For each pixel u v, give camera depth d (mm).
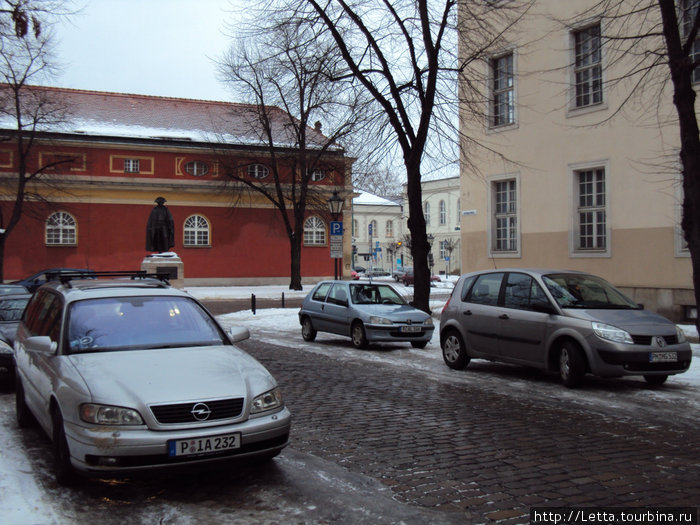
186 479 5125
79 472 4738
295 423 7105
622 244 17109
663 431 6695
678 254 15883
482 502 4594
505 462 5590
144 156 41188
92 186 39688
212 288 40781
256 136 42188
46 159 38625
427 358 12367
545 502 4594
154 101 47500
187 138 42562
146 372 5016
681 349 8648
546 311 9312
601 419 7234
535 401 8234
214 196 42938
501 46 18000
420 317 13539
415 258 17156
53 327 6035
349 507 4496
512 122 20078
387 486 4949
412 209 17047
